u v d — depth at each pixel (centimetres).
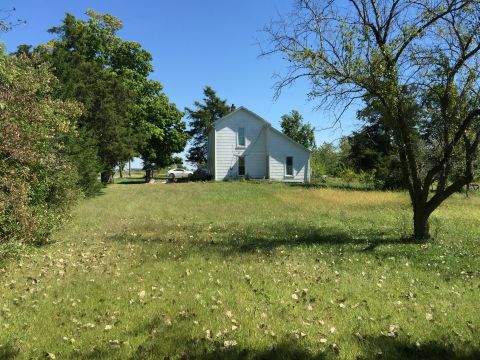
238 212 1905
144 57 4681
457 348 469
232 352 458
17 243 900
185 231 1338
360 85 1128
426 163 1268
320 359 445
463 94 1133
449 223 1562
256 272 794
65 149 1678
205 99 7525
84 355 452
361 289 691
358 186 3938
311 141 7594
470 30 1084
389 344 480
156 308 595
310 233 1309
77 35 3469
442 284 730
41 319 554
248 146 4378
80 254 959
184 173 5966
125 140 3444
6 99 859
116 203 2255
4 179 834
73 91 2247
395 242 1154
